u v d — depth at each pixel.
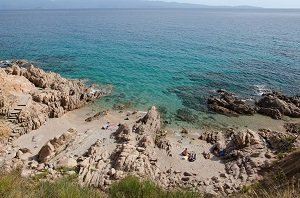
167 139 37.03
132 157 28.48
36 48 87.12
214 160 32.62
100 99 49.03
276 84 56.62
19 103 38.25
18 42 97.56
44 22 186.62
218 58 77.12
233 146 34.06
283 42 104.94
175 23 185.62
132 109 45.72
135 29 144.12
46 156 29.80
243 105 45.56
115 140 34.19
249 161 29.70
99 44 96.56
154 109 41.25
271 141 33.50
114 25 165.75
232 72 64.25
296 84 56.59
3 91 38.75
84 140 34.09
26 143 34.38
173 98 50.03
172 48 91.00
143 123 38.12
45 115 40.47
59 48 87.88
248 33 132.25
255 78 60.16
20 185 11.80
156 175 27.77
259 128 40.50
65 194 10.60
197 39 110.50
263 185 23.28
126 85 55.66
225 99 48.28
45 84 46.19
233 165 30.22
